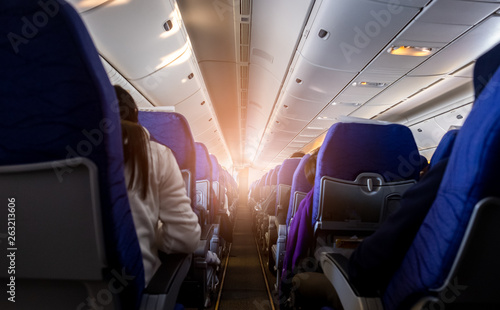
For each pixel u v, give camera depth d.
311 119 8.28
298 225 2.09
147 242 0.95
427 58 4.29
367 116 7.89
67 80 0.56
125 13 2.98
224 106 8.91
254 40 4.92
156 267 1.01
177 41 4.00
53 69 0.56
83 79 0.56
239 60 5.74
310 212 2.00
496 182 0.55
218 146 13.25
